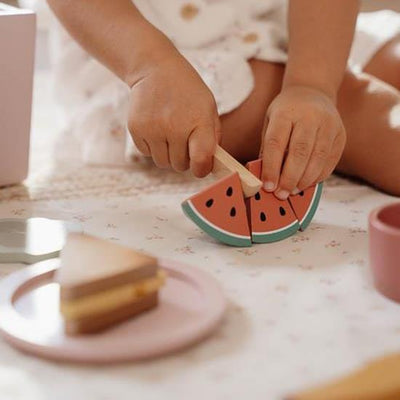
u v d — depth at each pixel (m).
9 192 1.31
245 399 0.71
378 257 0.91
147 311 0.84
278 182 1.10
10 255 1.00
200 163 1.10
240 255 1.04
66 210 1.22
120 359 0.75
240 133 1.42
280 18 1.54
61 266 0.80
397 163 1.31
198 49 1.45
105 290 0.79
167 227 1.15
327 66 1.30
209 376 0.74
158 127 1.14
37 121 1.83
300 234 1.13
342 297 0.91
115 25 1.23
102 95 1.54
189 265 0.94
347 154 1.40
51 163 1.49
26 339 0.77
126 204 1.26
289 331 0.83
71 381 0.73
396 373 0.70
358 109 1.39
